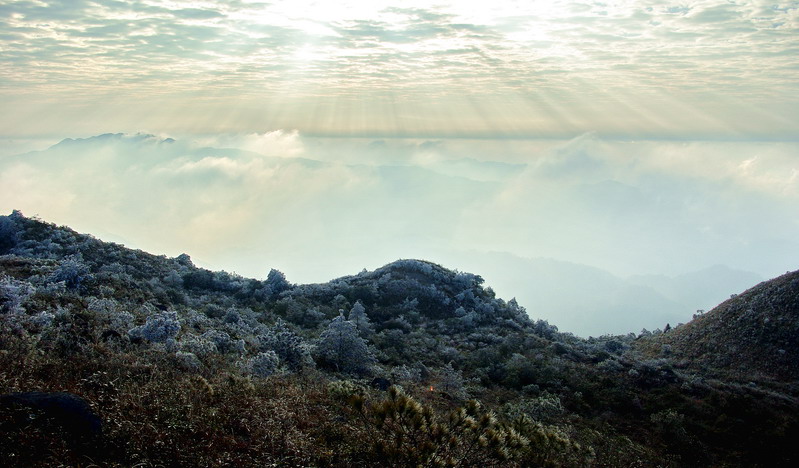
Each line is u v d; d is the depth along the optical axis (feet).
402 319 204.64
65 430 28.96
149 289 149.07
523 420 45.70
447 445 32.89
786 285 194.49
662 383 145.18
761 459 104.37
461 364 161.99
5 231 178.29
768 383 152.87
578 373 150.71
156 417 34.01
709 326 198.39
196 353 76.54
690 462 98.73
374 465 35.60
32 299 82.43
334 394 59.31
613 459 73.00
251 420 41.91
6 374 37.29
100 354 55.77
